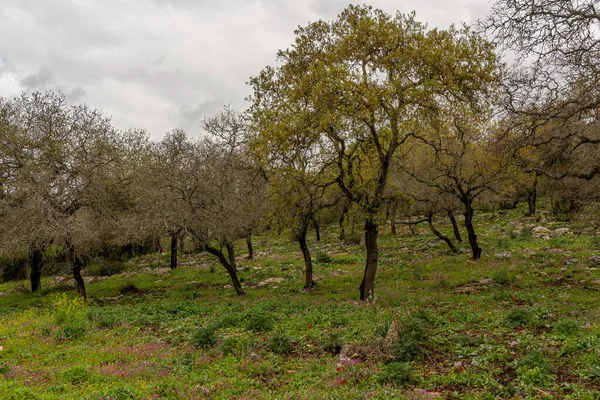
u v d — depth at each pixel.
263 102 22.58
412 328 12.02
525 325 12.61
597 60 14.09
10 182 24.80
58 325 18.16
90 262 38.16
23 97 26.17
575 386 8.34
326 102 17.91
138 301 24.64
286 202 21.58
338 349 12.41
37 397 9.27
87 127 25.31
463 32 18.66
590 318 12.60
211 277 31.42
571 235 30.27
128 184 27.59
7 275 40.38
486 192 33.03
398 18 19.03
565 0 13.40
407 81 19.20
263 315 16.11
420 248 34.25
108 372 11.50
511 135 17.98
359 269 29.16
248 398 9.19
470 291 18.59
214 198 23.33
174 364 12.08
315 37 20.98
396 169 28.12
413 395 8.70
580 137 15.41
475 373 9.69
